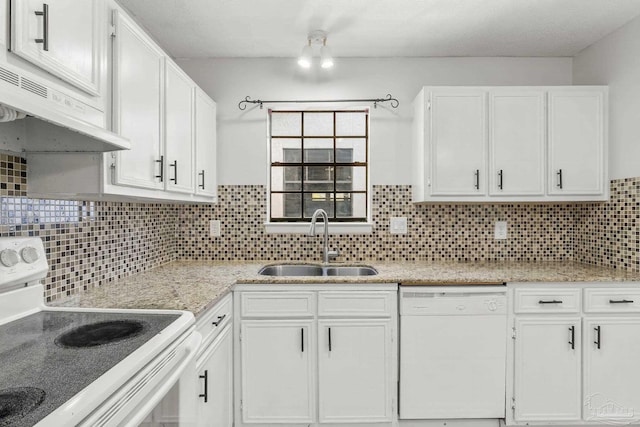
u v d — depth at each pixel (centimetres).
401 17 198
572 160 212
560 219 245
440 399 182
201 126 210
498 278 182
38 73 88
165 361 92
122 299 139
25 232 123
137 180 138
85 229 154
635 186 197
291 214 284
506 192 212
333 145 260
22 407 59
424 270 206
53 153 120
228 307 174
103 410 66
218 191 248
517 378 182
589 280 181
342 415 183
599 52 224
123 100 128
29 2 84
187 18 197
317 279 182
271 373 182
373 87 248
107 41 121
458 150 213
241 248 248
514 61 248
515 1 183
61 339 93
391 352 183
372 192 247
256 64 248
